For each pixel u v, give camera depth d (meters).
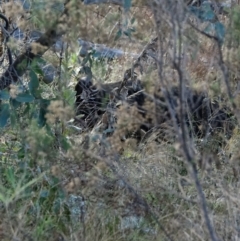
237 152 9.16
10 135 9.59
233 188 8.55
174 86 7.61
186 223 8.20
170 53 7.01
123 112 7.89
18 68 9.06
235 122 10.48
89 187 8.29
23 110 9.11
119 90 10.12
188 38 7.08
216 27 7.50
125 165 9.13
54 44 9.28
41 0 7.96
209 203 8.64
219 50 7.12
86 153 8.12
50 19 7.90
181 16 6.83
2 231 8.06
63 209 8.69
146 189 8.70
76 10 7.61
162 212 8.65
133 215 8.48
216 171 8.88
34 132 8.07
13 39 8.62
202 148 10.09
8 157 9.38
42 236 8.29
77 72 9.67
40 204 8.70
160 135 10.05
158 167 9.41
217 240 7.06
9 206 8.42
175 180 9.22
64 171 8.43
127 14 8.23
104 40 8.01
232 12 7.71
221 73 7.61
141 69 9.69
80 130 9.57
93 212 8.59
